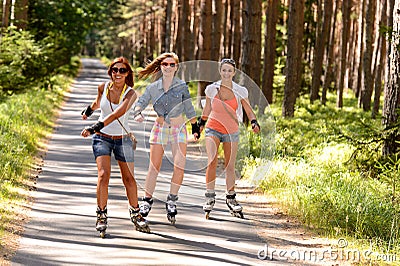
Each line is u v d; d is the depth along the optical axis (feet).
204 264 37.40
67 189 58.23
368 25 153.79
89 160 75.46
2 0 148.15
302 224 49.11
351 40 252.21
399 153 59.77
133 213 44.78
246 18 103.09
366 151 73.26
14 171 61.57
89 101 161.07
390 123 65.57
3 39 135.54
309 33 197.67
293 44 126.11
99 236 42.93
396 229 46.65
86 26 235.20
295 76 127.54
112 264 36.60
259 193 60.54
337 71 249.96
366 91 156.46
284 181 62.44
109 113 44.01
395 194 55.47
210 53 128.57
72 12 211.20
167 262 37.42
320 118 132.46
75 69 313.12
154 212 51.08
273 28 147.54
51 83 163.73
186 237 43.86
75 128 106.63
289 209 52.85
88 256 38.11
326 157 77.05
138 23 353.72
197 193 50.39
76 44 272.31
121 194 57.31
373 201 52.70
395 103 67.46
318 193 53.78
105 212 42.96
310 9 191.52
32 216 47.44
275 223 49.42
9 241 40.27
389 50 68.80
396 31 65.57
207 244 42.22
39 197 54.34
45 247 39.68
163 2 260.01
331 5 167.02
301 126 111.55
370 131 66.44
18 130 85.51
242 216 50.65
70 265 36.17
